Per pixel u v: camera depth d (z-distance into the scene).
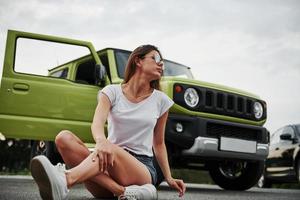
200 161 5.28
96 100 4.88
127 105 2.34
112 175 2.25
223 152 4.71
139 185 2.27
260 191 5.75
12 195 3.17
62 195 1.94
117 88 2.36
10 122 4.49
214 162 5.54
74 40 4.81
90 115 4.82
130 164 2.22
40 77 4.69
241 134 5.05
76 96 4.78
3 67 4.58
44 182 1.92
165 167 2.47
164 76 5.18
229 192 5.01
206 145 4.54
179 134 4.43
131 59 2.34
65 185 1.95
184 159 4.93
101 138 2.12
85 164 2.05
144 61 2.31
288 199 3.88
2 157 10.40
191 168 5.74
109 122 2.39
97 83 4.92
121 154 2.20
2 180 6.04
